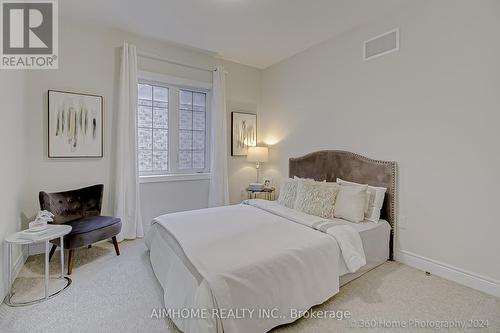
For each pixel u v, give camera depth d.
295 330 1.69
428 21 2.44
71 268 2.43
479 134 2.15
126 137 3.28
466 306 1.93
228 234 2.06
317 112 3.61
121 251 2.95
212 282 1.44
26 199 2.73
